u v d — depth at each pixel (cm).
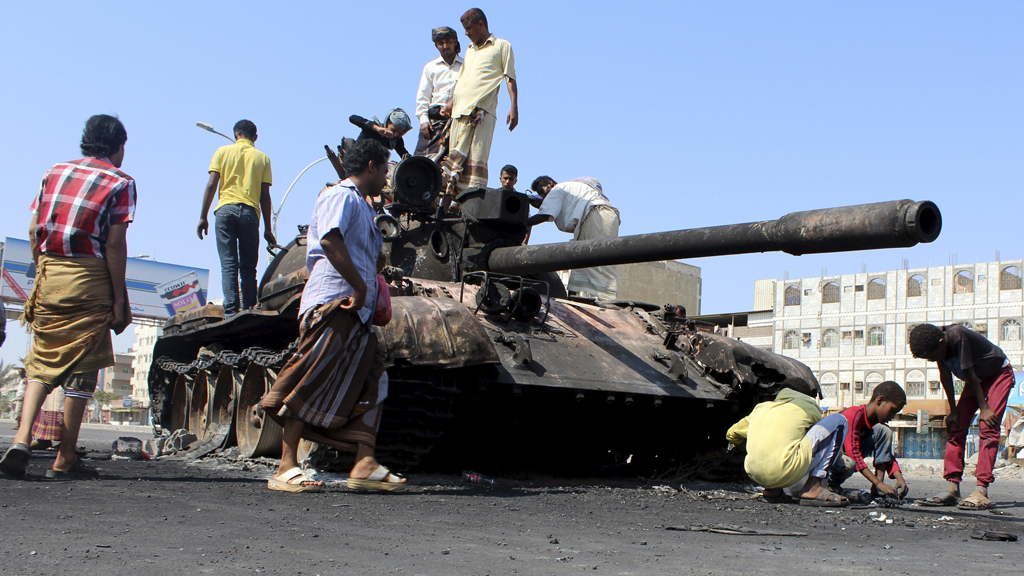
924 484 1345
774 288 6309
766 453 761
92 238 681
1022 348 5303
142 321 6331
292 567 350
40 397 680
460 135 1284
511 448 952
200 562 354
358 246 648
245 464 970
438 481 829
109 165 697
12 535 399
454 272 1032
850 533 552
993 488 1324
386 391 688
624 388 888
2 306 786
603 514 601
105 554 362
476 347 797
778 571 378
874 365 5816
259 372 1019
